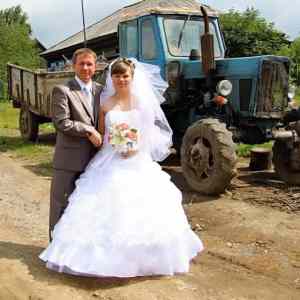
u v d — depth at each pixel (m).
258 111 7.98
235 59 8.19
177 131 9.45
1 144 12.91
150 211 4.39
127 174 4.47
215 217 6.38
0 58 42.72
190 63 8.70
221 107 8.31
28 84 12.92
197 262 4.98
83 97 4.74
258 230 5.80
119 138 4.53
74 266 4.25
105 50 21.33
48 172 9.41
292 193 7.36
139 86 4.70
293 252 5.18
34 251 5.23
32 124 13.09
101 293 4.23
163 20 9.01
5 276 4.55
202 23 9.29
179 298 4.14
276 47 27.47
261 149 9.35
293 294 4.28
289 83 8.23
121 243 4.27
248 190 7.62
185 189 7.75
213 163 7.11
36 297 4.17
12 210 6.93
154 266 4.44
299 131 7.69
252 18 26.55
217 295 4.23
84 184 4.55
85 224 4.33
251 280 4.57
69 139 4.73
